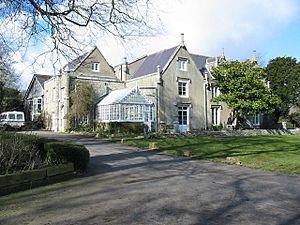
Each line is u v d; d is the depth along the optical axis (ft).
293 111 138.82
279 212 18.22
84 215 17.70
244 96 98.17
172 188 24.41
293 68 133.08
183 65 109.09
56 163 29.14
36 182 25.16
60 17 32.63
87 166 32.68
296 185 25.57
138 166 35.35
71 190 23.80
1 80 63.21
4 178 22.72
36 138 35.17
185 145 57.41
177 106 104.99
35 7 31.04
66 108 100.99
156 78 101.86
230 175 30.12
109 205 19.70
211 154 45.34
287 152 47.57
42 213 18.12
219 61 120.88
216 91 117.39
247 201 20.59
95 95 106.93
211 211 18.40
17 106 138.10
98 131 86.69
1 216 17.62
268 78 135.64
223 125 115.34
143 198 21.36
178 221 16.63
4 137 30.83
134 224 16.20
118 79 116.16
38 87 134.82
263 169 33.55
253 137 83.10
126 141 65.00
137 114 95.09
